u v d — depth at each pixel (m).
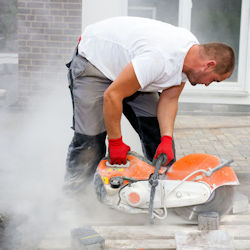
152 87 2.35
